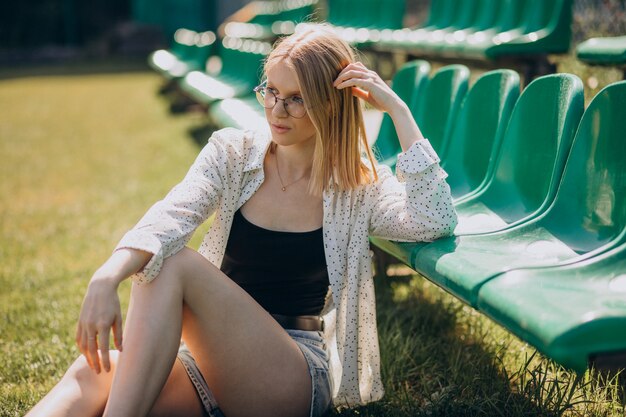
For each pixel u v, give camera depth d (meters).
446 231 2.24
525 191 2.59
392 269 3.69
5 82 15.61
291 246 2.23
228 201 2.25
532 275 1.88
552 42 4.36
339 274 2.27
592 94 4.26
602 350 1.55
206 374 2.11
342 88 2.16
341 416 2.46
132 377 1.91
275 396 2.12
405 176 2.21
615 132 2.21
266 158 2.29
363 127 2.23
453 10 6.56
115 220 5.27
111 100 12.10
